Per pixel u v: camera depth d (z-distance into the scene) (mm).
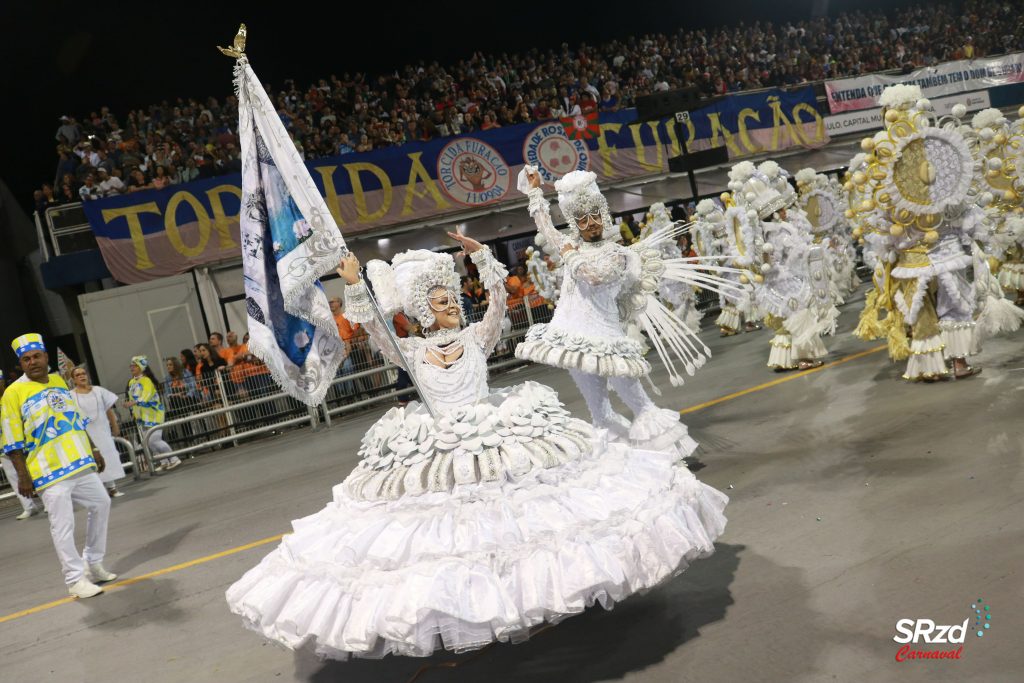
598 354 5512
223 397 12891
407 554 3391
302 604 3434
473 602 3258
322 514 3891
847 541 4438
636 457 4020
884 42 25078
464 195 16938
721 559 4516
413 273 4082
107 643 5074
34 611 6020
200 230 15156
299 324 4254
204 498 9188
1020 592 3551
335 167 16141
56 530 6074
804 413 7387
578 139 18125
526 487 3564
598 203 5531
